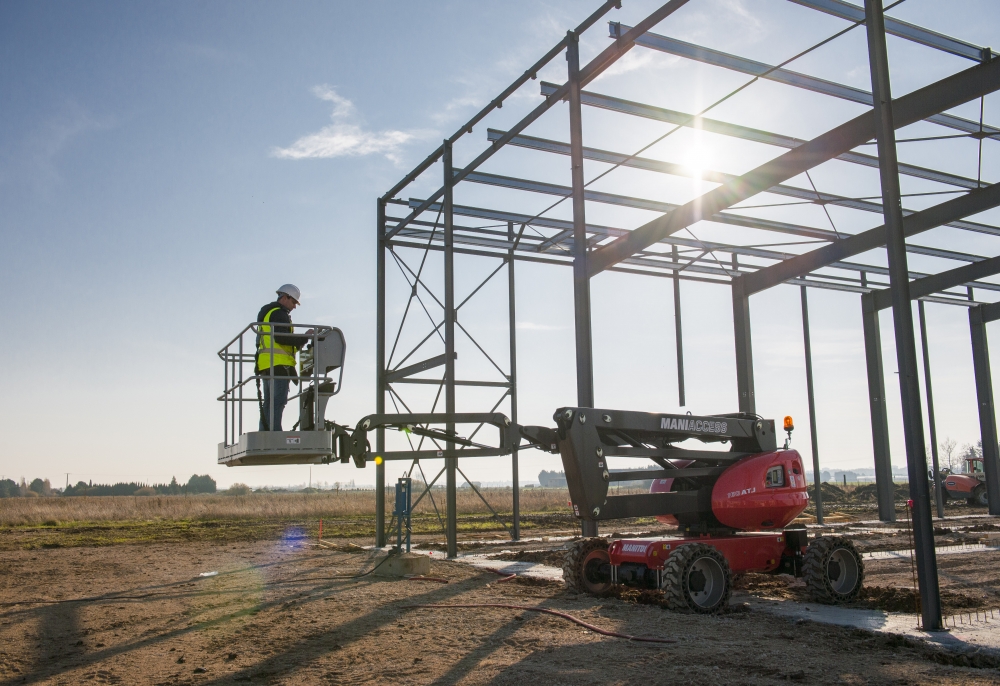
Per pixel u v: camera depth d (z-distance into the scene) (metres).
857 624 9.37
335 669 7.74
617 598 11.70
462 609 10.83
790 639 8.66
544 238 20.89
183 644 9.16
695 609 10.34
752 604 11.08
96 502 53.34
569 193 18.34
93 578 15.77
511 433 10.80
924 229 18.70
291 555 19.53
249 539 25.75
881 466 26.72
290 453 8.22
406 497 15.91
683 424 11.89
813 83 14.58
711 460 12.28
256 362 9.15
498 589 12.78
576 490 11.12
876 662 7.57
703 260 21.73
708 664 7.54
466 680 7.18
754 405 23.06
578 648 8.32
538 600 11.55
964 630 8.84
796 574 12.00
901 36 13.27
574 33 14.88
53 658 8.63
